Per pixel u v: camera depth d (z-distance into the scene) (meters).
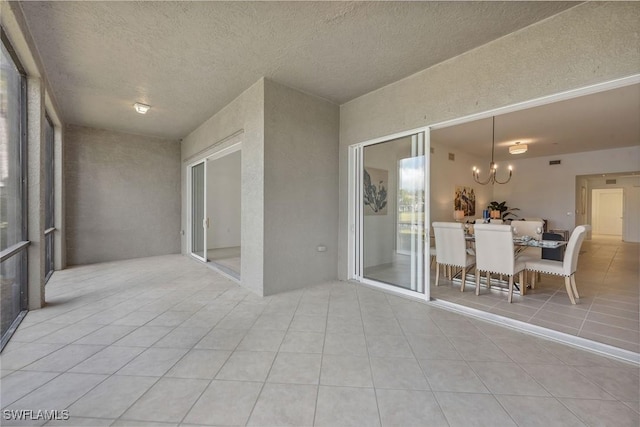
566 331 2.51
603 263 5.60
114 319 2.79
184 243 6.62
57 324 2.66
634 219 9.60
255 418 1.50
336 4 2.18
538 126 5.31
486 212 5.54
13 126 2.76
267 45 2.76
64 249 5.20
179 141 6.75
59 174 4.94
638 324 2.66
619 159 7.05
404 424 1.46
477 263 3.64
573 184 7.74
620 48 2.03
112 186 5.88
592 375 1.89
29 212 3.00
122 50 2.85
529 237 4.31
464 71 2.88
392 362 2.04
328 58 2.99
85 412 1.53
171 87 3.74
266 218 3.53
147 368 1.95
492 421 1.48
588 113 4.57
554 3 2.17
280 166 3.65
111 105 4.41
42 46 2.76
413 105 3.36
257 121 3.57
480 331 2.56
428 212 3.34
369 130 3.90
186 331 2.53
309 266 4.01
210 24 2.44
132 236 6.14
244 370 1.93
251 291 3.73
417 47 2.78
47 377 1.83
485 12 2.26
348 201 4.27
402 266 3.67
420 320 2.81
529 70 2.45
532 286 3.86
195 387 1.75
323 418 1.50
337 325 2.68
